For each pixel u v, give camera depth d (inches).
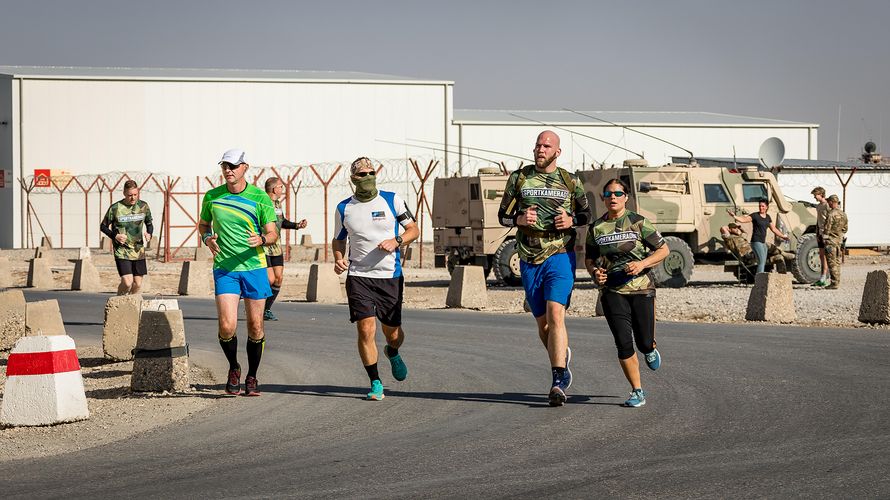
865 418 339.9
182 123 2508.6
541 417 355.6
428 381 446.9
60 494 264.5
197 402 406.9
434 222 1218.0
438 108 2613.2
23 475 288.0
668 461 285.3
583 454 296.7
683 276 1024.9
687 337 586.9
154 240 2497.5
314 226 2559.1
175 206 2509.8
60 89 2461.9
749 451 295.3
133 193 686.5
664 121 2770.7
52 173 2460.6
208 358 546.6
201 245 1748.3
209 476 280.8
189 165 2516.0
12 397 362.0
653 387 414.0
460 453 301.3
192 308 875.4
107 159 2485.2
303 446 317.7
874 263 1563.7
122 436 343.6
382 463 290.8
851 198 1807.3
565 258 377.1
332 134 2564.0
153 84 2495.1
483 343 584.4
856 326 655.1
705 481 262.4
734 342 559.5
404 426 346.0
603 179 1072.2
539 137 376.8
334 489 262.5
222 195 412.5
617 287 371.2
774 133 2800.2
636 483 261.9
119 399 418.0
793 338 576.4
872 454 287.7
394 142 2586.1
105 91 2477.9
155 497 259.1
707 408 364.5
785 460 283.0
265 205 413.7
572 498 248.8
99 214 2491.4
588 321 705.6
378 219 392.5
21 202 2440.9
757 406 366.0
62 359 367.6
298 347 582.2
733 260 1063.0
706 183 1059.9
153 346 433.4
